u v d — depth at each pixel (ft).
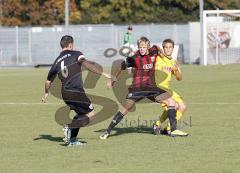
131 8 540.52
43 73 286.05
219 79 230.68
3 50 391.04
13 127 119.85
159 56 107.45
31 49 389.19
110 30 384.68
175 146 96.78
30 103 162.40
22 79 248.93
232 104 153.89
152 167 81.66
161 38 388.57
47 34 387.14
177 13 545.85
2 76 267.59
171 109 106.32
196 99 166.61
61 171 80.02
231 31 337.31
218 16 336.29
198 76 247.29
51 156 90.02
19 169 81.66
